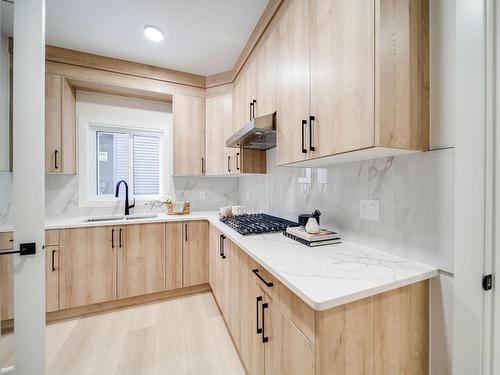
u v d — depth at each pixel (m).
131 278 2.25
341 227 1.42
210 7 1.68
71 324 1.97
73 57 2.23
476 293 0.83
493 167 0.82
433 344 0.94
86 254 2.09
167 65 2.52
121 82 2.42
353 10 0.92
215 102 2.71
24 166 1.08
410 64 0.91
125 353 1.62
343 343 0.75
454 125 0.88
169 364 1.51
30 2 1.08
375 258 1.07
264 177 2.53
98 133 2.75
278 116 1.52
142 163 2.95
